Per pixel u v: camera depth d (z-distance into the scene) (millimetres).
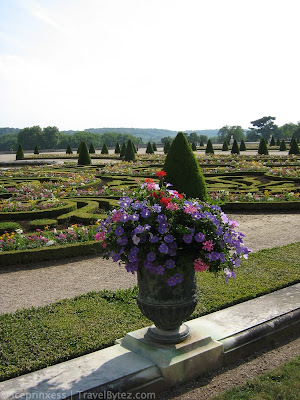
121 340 4910
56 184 18375
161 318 4480
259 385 4301
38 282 7863
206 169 24391
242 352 4969
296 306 5785
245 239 10648
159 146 100250
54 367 4316
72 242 9812
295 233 11164
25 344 4828
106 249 4684
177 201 4699
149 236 4402
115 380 4027
